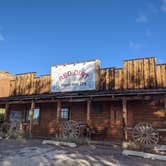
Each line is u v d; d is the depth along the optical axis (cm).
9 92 2314
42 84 2120
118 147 1352
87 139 1466
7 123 1939
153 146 1265
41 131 2027
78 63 1916
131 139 1577
